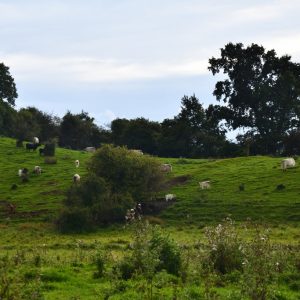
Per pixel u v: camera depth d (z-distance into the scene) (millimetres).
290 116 185125
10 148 167875
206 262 34125
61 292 30828
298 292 31641
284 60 189500
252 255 24953
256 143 175500
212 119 189875
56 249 66000
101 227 90188
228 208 93812
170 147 186375
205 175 120938
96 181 96562
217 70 191875
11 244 75062
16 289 25281
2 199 111625
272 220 85188
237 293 24859
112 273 33000
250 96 184375
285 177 109250
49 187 118875
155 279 30766
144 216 93250
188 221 89625
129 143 191000
